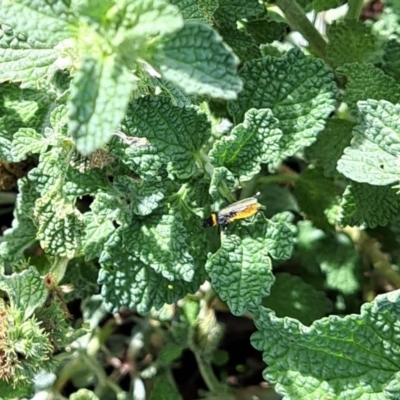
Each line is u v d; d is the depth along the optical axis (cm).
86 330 26
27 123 26
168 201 24
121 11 20
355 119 25
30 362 24
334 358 24
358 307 30
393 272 29
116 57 20
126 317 30
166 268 23
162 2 20
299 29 27
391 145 23
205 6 24
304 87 24
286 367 24
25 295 24
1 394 25
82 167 23
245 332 31
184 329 28
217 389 29
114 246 24
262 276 23
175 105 23
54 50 23
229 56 20
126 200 24
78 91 19
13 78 23
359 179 23
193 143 23
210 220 24
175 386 29
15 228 26
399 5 27
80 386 29
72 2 20
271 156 23
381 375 24
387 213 25
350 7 27
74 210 24
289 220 24
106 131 19
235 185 24
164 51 20
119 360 30
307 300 29
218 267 23
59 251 24
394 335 23
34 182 24
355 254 30
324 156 26
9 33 23
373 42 27
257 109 24
